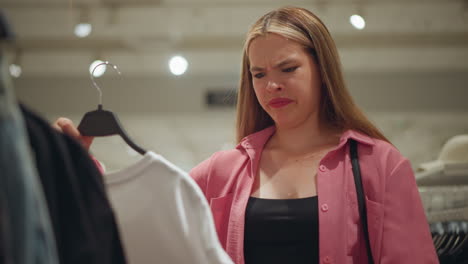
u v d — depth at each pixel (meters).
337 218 1.52
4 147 0.85
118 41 6.03
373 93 6.61
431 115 6.59
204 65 6.53
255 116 1.86
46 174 0.97
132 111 6.73
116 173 1.35
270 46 1.60
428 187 2.10
